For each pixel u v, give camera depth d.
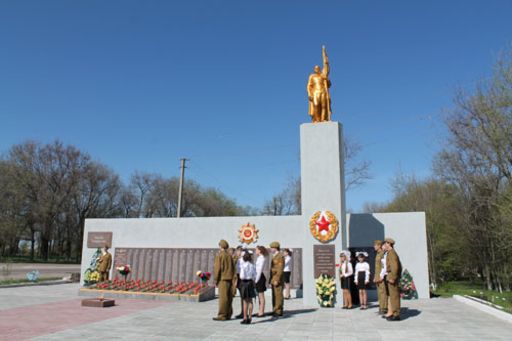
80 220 54.78
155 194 62.97
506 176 19.42
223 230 18.38
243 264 10.42
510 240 18.59
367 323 10.47
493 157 20.16
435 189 30.50
